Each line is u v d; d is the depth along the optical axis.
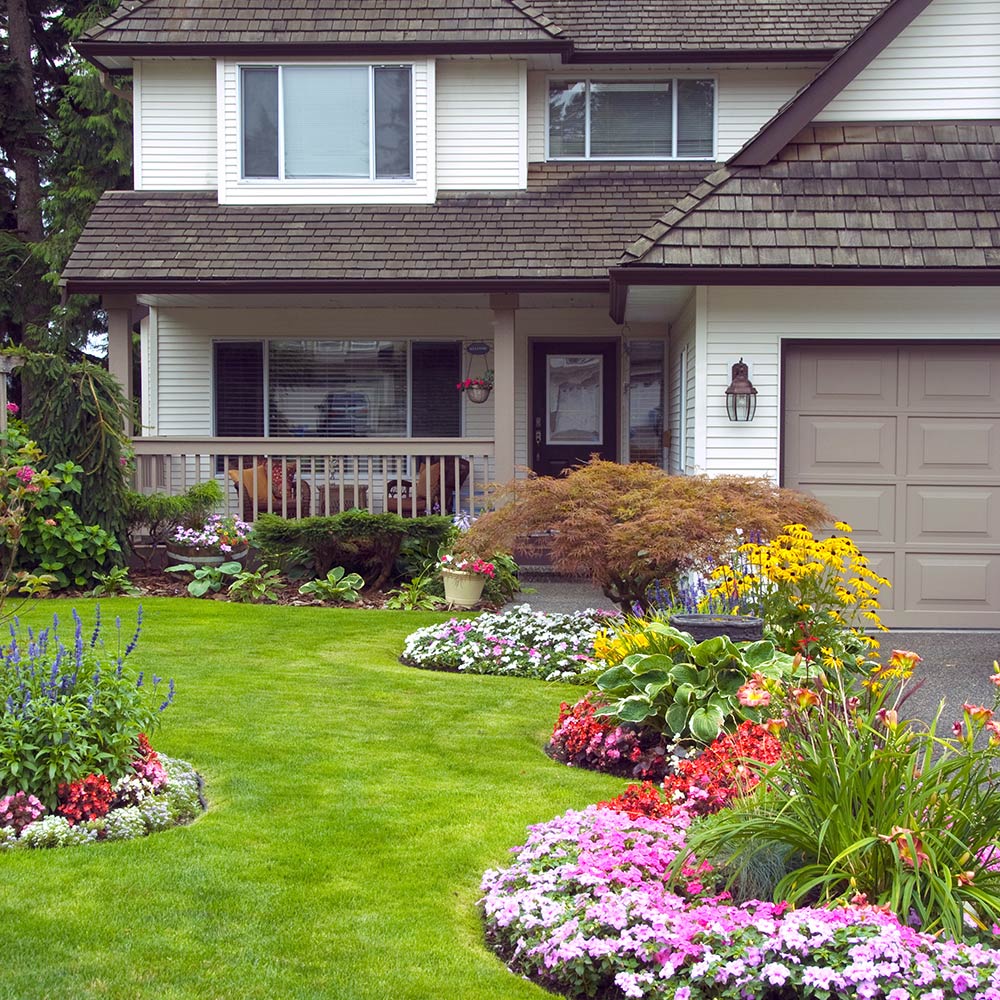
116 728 5.04
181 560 11.94
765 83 15.17
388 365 15.70
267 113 14.47
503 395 13.02
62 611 9.95
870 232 10.01
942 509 10.38
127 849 4.52
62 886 4.13
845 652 6.74
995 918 3.56
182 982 3.46
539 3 15.97
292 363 15.71
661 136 15.25
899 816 3.81
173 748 5.91
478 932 4.01
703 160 15.20
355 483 12.84
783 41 14.84
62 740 4.80
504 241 13.53
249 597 11.23
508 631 8.78
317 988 3.46
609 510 7.97
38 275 25.52
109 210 14.27
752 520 7.48
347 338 15.66
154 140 14.80
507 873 4.18
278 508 14.20
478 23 14.30
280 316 15.63
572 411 15.66
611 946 3.52
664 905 3.73
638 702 5.79
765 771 4.18
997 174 10.27
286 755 5.88
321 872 4.36
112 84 15.48
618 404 15.45
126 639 8.78
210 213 14.27
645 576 8.09
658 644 6.15
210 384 15.67
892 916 3.49
